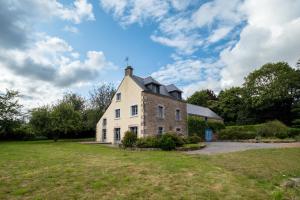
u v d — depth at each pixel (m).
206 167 9.00
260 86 41.88
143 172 7.97
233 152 13.96
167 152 14.94
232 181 7.12
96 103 40.44
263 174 8.12
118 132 26.44
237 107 46.31
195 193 5.95
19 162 10.05
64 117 29.44
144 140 17.69
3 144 23.58
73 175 7.52
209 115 35.22
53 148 17.80
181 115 28.59
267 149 15.18
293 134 27.12
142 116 23.38
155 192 5.97
